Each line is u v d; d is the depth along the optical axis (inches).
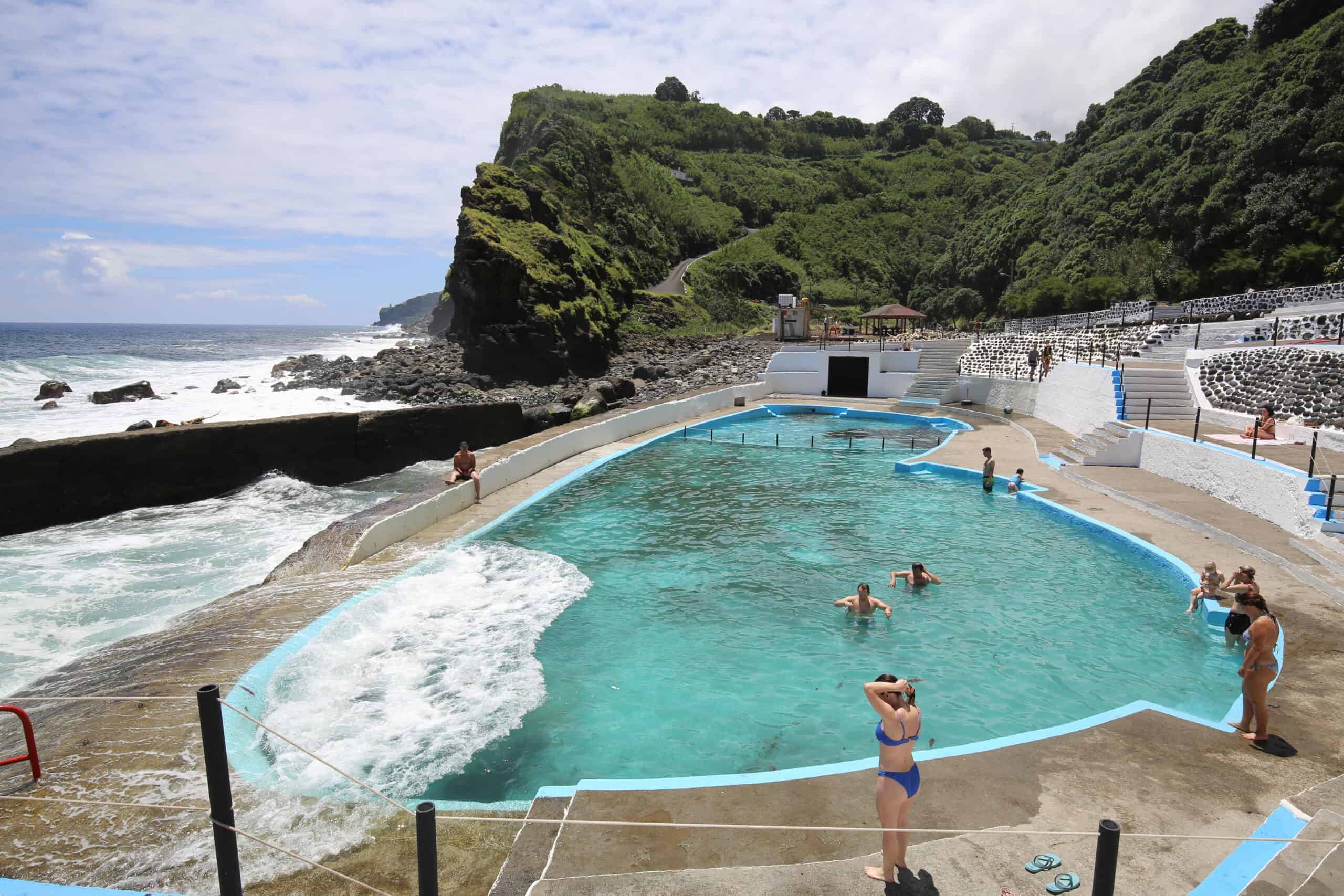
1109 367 901.8
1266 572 428.1
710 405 1202.6
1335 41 1716.3
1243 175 1771.7
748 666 350.6
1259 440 636.7
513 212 2011.6
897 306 1523.1
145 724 261.3
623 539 548.4
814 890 173.3
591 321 1871.3
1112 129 2881.4
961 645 371.9
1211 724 263.1
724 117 5142.7
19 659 373.7
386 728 288.4
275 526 631.8
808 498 669.3
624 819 208.5
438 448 915.4
